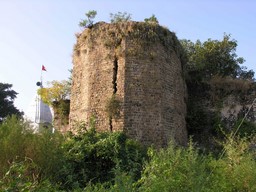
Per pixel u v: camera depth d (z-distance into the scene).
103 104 21.58
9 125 11.84
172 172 6.80
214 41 32.94
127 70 21.38
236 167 7.14
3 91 43.91
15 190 6.27
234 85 26.75
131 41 21.77
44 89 32.00
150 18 28.69
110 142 15.77
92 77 22.38
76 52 24.39
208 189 6.45
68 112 28.17
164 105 21.81
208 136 25.62
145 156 16.72
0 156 10.62
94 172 14.70
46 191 7.29
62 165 11.70
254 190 6.82
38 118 41.12
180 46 24.83
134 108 20.97
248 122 24.34
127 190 6.71
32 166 9.74
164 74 22.27
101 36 22.52
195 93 27.11
